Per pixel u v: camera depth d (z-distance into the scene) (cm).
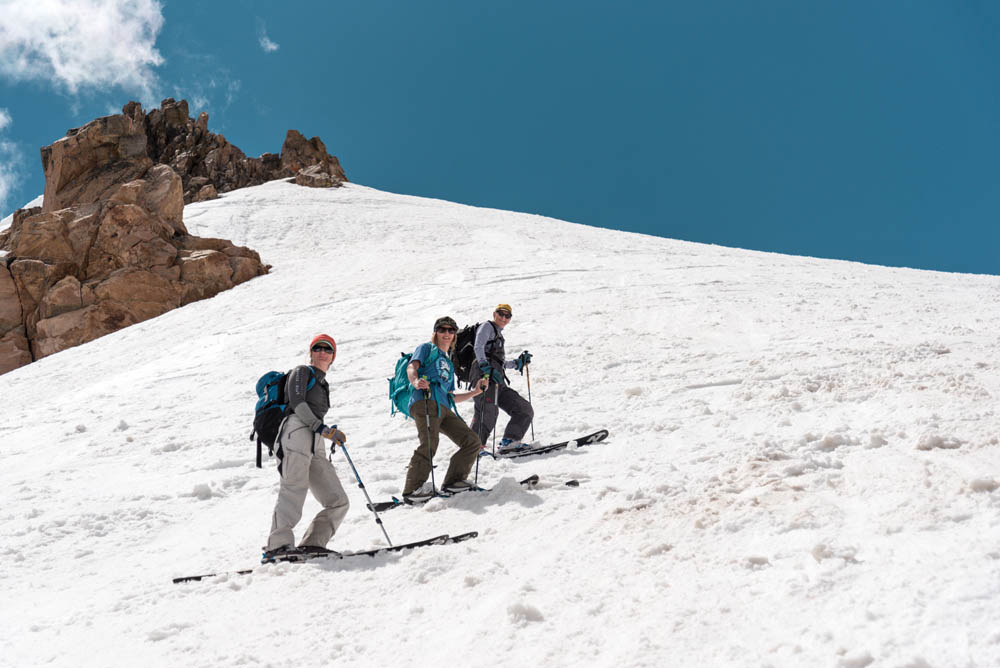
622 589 370
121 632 400
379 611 393
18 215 4328
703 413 768
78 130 4216
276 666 345
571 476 602
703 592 346
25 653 388
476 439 606
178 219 3553
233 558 513
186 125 8000
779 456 540
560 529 475
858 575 330
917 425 562
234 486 723
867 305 1525
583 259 2795
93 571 524
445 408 612
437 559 447
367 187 7669
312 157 7956
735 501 456
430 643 349
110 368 1934
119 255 3184
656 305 1681
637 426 745
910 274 2383
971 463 451
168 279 3139
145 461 877
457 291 2189
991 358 844
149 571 508
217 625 395
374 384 1207
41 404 1548
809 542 377
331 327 1875
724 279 2067
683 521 442
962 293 1728
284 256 3853
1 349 2984
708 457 582
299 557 476
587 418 830
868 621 290
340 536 533
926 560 328
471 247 3709
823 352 1039
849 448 537
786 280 2045
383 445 830
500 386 731
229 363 1614
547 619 351
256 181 7625
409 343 1559
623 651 308
